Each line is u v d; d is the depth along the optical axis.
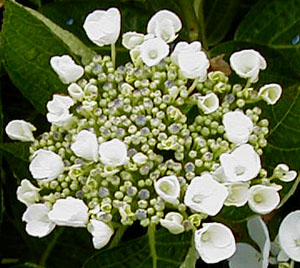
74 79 0.56
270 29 0.65
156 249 0.57
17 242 0.63
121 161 0.53
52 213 0.53
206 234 0.53
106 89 0.56
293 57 0.65
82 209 0.52
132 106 0.55
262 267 0.57
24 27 0.59
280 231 0.56
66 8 0.63
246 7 0.67
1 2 0.63
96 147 0.53
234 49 0.63
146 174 0.54
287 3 0.64
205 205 0.52
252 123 0.55
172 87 0.55
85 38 0.63
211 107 0.55
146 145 0.54
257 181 0.55
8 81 0.64
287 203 0.61
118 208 0.54
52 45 0.59
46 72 0.60
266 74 0.63
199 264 0.61
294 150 0.58
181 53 0.55
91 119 0.55
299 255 0.55
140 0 0.64
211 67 0.62
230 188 0.54
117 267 0.57
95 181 0.54
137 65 0.56
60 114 0.56
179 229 0.53
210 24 0.66
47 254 0.61
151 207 0.54
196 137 0.55
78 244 0.61
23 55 0.60
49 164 0.54
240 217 0.57
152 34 0.57
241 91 0.56
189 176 0.54
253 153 0.53
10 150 0.59
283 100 0.59
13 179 0.61
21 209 0.61
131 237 0.61
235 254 0.58
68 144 0.56
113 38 0.57
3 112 0.63
